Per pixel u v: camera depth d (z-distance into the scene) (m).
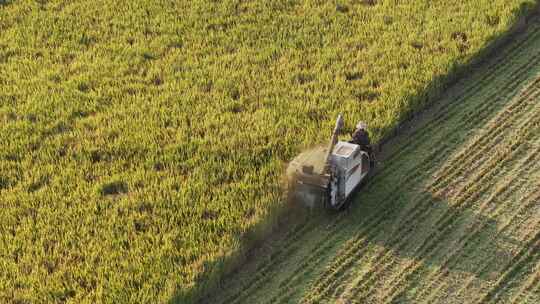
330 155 20.47
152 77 27.17
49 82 26.91
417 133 24.81
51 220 20.56
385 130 24.06
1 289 18.20
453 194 21.95
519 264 19.39
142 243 19.48
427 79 26.27
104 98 26.02
